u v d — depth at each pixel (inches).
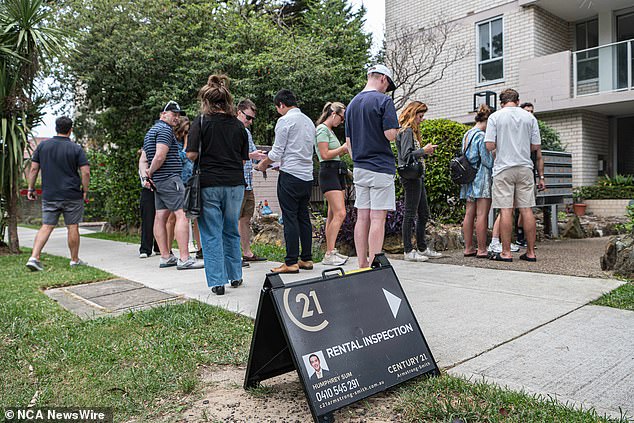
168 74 419.5
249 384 96.0
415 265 218.4
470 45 535.5
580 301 148.8
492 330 123.2
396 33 554.3
